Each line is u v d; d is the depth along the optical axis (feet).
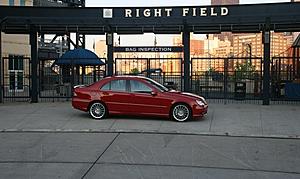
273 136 36.78
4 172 24.40
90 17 60.95
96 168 25.39
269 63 58.54
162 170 25.04
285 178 23.67
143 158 28.17
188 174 24.22
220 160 27.84
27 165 26.11
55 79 76.64
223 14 58.13
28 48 104.53
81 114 49.24
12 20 59.88
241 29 63.41
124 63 64.54
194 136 36.78
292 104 59.72
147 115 45.03
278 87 65.62
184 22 58.65
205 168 25.66
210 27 62.23
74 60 69.62
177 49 63.00
